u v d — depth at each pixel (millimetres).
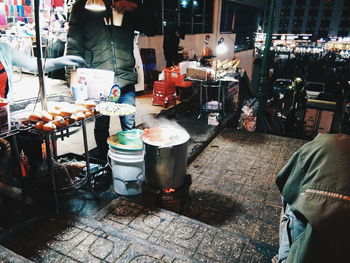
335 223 1359
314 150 1615
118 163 3729
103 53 3967
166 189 3611
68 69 6785
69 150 5059
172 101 8508
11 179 3641
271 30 10328
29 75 9891
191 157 5305
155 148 3324
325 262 1396
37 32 2863
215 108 7555
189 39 14766
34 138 3092
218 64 7684
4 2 4902
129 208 3488
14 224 3090
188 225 3207
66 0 6117
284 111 16438
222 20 19266
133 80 4250
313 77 48188
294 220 1842
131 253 2656
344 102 21688
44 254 2635
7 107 2619
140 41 11047
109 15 3859
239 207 4000
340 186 1402
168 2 12594
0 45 3250
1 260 2252
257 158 5586
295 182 1677
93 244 2764
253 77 29453
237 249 2871
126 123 4383
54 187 3203
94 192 3746
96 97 3643
